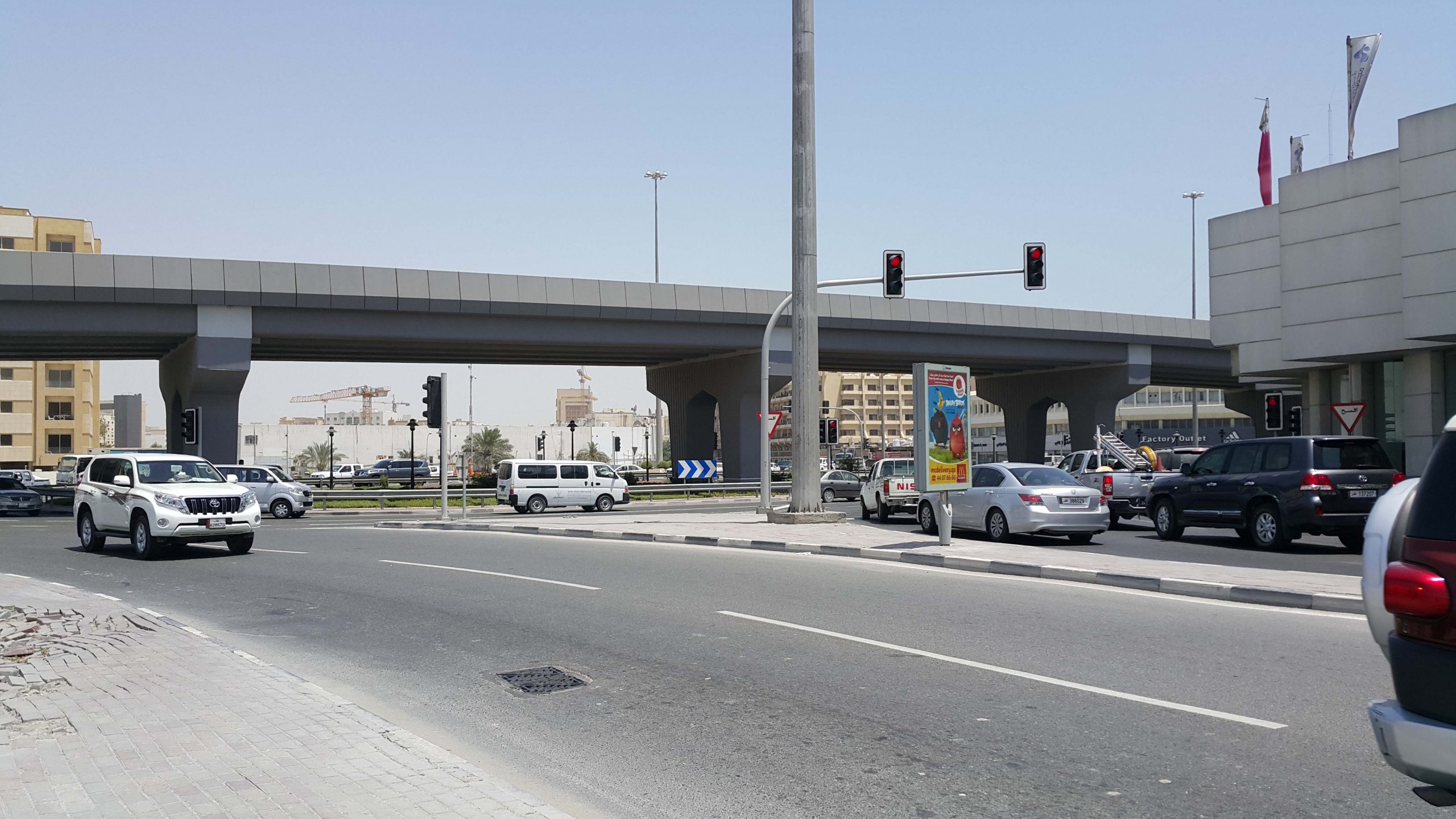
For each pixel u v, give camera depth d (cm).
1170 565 1470
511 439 13538
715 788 576
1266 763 596
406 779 562
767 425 2873
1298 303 3222
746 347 4756
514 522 2881
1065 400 6034
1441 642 410
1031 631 1006
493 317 4162
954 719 700
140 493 1927
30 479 5975
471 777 566
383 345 4319
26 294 3494
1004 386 6475
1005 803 541
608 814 539
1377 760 599
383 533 2530
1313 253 3183
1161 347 5784
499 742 674
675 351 4866
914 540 1942
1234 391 7694
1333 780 566
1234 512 1892
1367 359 3225
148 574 1669
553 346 4512
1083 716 701
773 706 744
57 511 4412
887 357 5328
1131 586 1320
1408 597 418
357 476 7750
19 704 732
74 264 3547
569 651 948
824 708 734
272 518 3691
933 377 1747
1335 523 1741
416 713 753
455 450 13775
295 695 761
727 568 1566
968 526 2038
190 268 3691
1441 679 405
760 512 2912
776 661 884
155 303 3688
